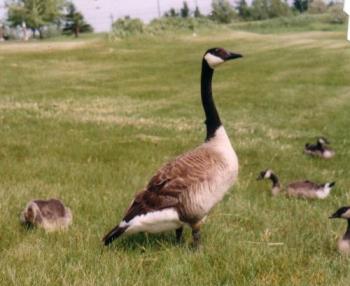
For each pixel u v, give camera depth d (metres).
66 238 7.26
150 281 5.87
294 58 44.44
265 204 9.78
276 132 19.30
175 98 28.64
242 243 7.13
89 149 14.22
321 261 6.56
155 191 6.39
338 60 41.94
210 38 62.53
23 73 38.62
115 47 56.53
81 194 9.73
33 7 116.81
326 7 109.94
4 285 5.69
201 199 6.43
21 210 8.58
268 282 5.88
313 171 13.19
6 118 18.70
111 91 31.12
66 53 51.81
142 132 17.53
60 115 20.42
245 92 29.84
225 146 6.79
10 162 12.41
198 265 6.31
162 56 49.84
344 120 21.95
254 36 65.31
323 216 8.95
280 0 118.69
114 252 6.74
